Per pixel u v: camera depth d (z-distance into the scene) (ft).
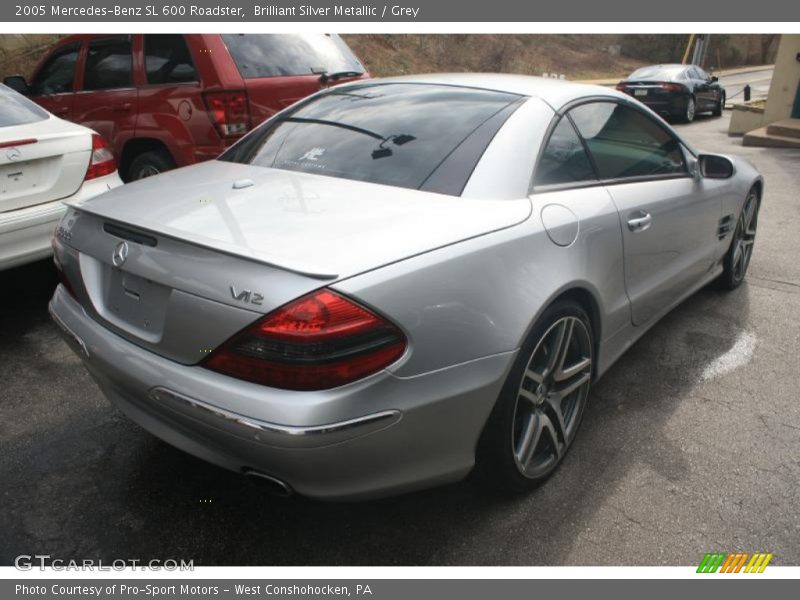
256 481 6.44
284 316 5.55
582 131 9.12
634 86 53.31
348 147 8.39
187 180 8.11
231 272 5.85
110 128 18.62
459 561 7.10
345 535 7.43
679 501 8.01
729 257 14.11
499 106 8.57
